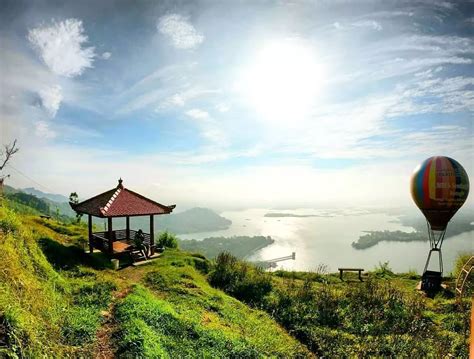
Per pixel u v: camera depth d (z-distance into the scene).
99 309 10.22
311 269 22.67
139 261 19.59
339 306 14.56
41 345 6.77
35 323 7.39
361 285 16.70
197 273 18.45
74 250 17.61
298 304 14.80
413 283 19.41
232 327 11.80
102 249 19.61
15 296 7.70
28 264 10.38
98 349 8.05
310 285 16.81
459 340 11.73
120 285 12.96
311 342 12.10
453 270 19.81
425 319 13.55
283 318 13.89
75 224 30.23
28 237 12.10
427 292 17.06
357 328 12.94
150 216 21.48
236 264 19.36
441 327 13.00
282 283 17.95
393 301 14.83
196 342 9.52
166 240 25.89
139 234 22.05
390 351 11.26
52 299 9.59
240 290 16.59
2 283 7.78
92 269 15.31
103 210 18.83
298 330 12.89
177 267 18.38
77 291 11.41
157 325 9.65
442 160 19.22
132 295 11.44
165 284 14.88
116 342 8.38
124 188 21.36
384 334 12.47
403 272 22.16
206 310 12.80
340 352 11.34
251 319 13.19
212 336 10.02
